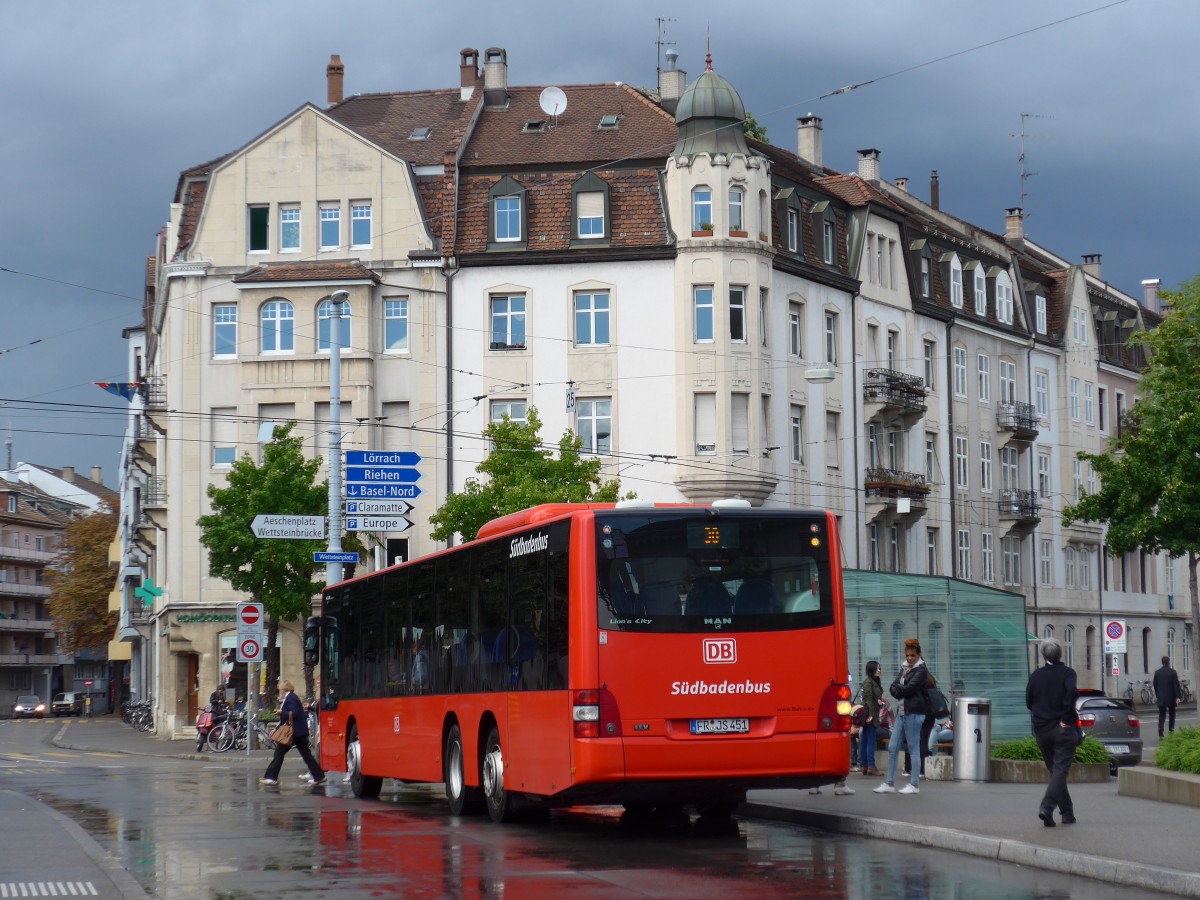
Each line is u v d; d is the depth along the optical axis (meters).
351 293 53.78
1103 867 13.42
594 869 14.55
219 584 54.53
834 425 58.03
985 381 69.25
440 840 17.53
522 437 45.78
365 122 59.53
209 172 56.19
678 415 52.53
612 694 17.14
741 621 17.56
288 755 43.41
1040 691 16.61
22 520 131.38
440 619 22.28
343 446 53.44
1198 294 51.91
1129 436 51.25
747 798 20.97
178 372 54.91
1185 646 88.00
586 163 54.31
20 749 52.81
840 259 58.78
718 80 53.69
